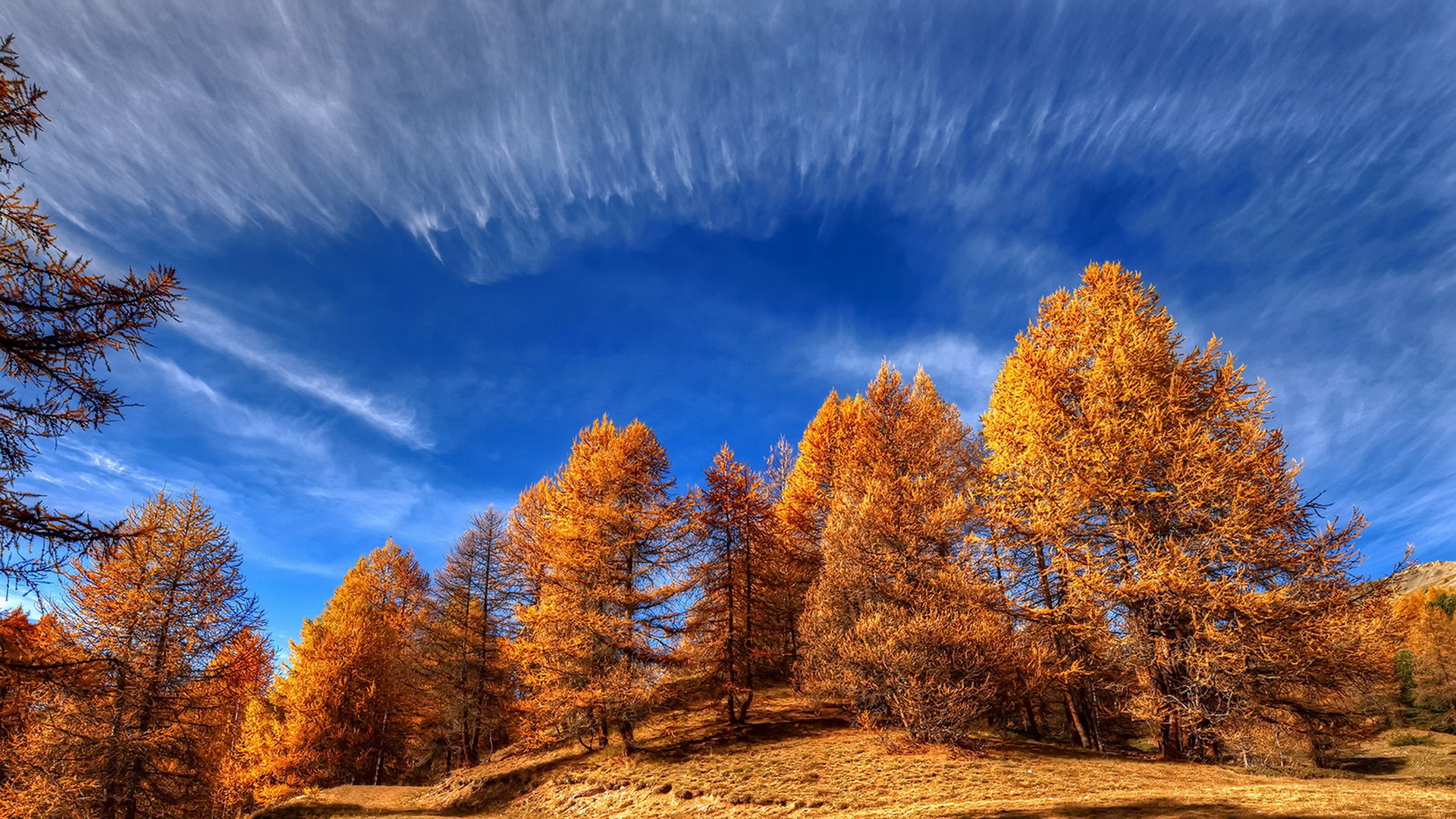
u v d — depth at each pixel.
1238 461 14.51
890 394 24.12
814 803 12.41
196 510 16.39
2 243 6.08
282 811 21.89
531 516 26.91
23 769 13.16
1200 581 13.88
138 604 14.73
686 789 14.75
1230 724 14.49
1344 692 14.35
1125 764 13.85
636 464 22.06
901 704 16.03
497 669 25.48
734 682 21.22
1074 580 15.72
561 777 18.53
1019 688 16.80
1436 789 9.66
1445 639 42.59
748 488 22.55
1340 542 13.91
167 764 15.30
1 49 6.07
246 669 16.58
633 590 20.19
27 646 7.11
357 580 33.69
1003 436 18.94
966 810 10.41
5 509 5.80
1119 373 16.70
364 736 27.19
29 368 6.27
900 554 18.12
